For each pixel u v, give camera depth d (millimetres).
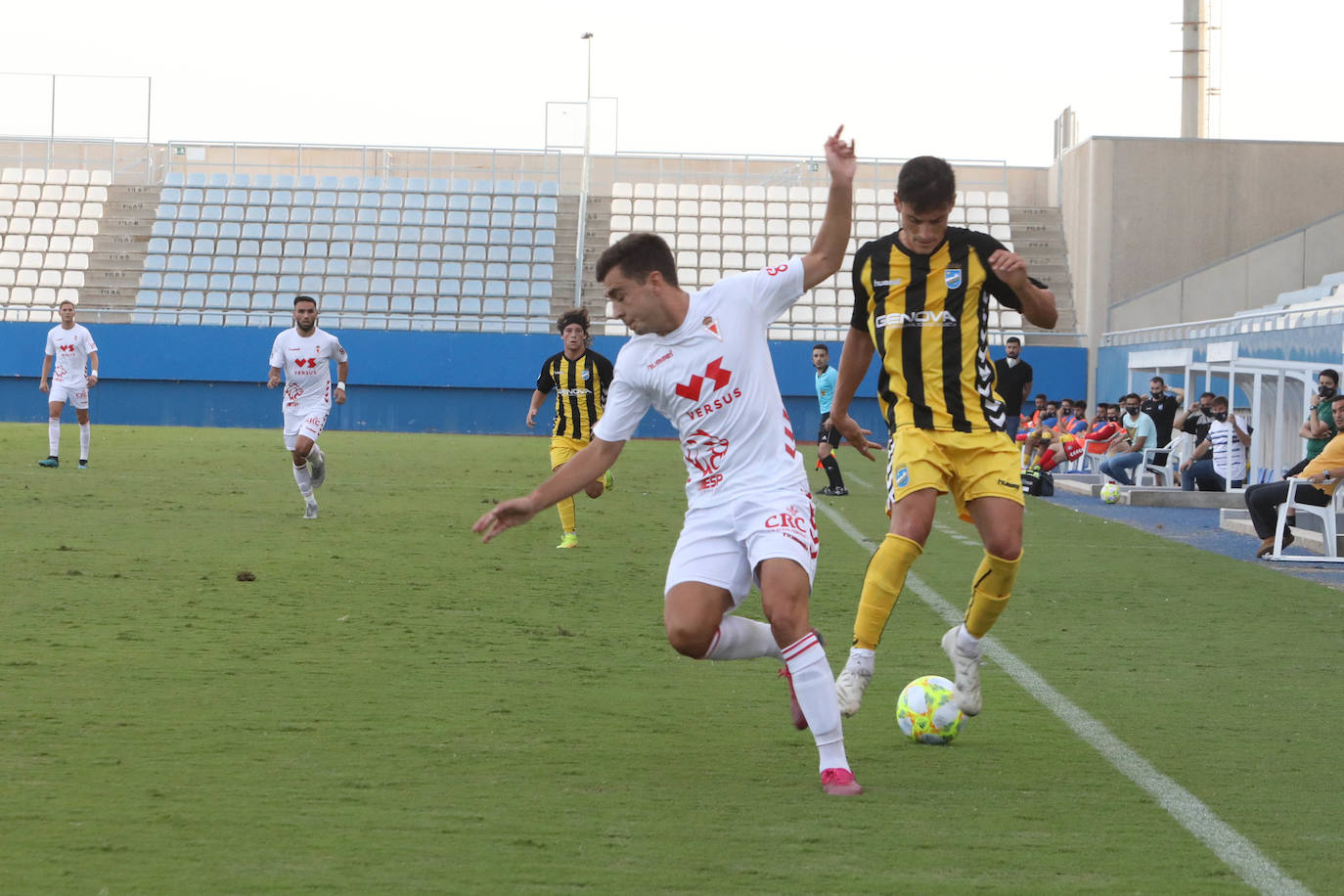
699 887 4156
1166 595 11305
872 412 41781
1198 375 30406
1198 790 5391
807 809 5039
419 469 24953
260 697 6801
